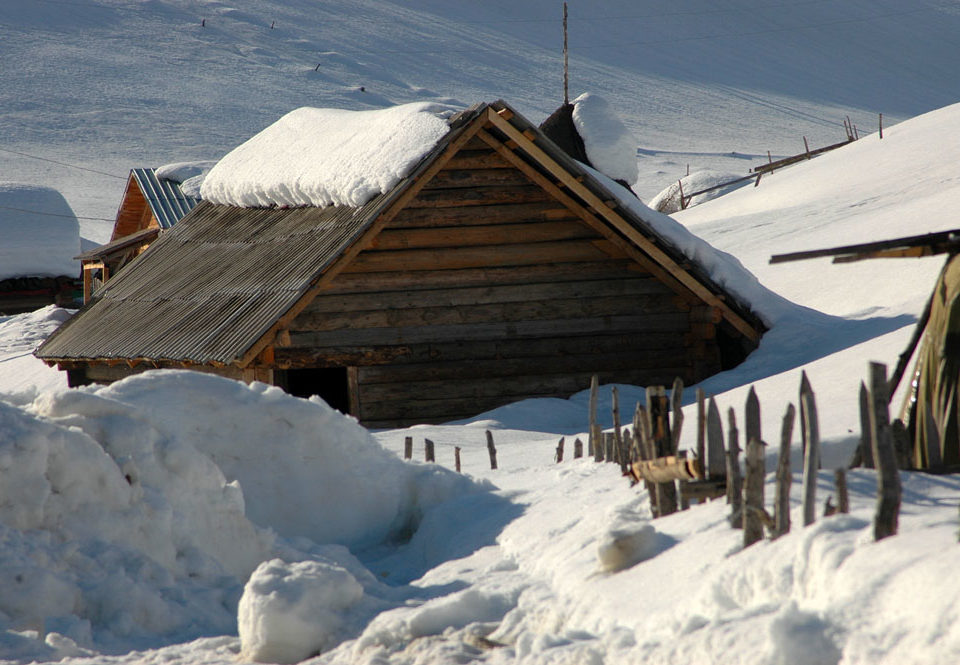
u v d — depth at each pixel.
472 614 23.44
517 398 74.50
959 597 13.26
